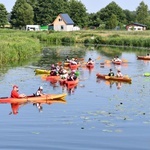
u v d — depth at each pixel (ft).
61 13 545.85
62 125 85.66
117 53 276.62
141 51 296.10
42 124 86.48
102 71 176.04
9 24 575.79
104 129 82.53
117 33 422.82
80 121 88.89
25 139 75.72
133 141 75.05
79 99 112.68
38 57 234.99
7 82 139.74
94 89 128.67
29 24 525.75
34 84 136.87
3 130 81.71
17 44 223.30
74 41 396.57
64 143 73.56
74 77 141.28
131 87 132.46
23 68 179.73
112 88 130.41
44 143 73.56
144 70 180.75
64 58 231.91
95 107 102.42
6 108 101.76
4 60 198.49
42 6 547.08
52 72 150.10
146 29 544.21
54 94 115.14
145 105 104.37
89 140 75.41
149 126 84.69
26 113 96.53
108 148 71.26
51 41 400.26
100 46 349.00
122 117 92.07
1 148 70.64
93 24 577.02
